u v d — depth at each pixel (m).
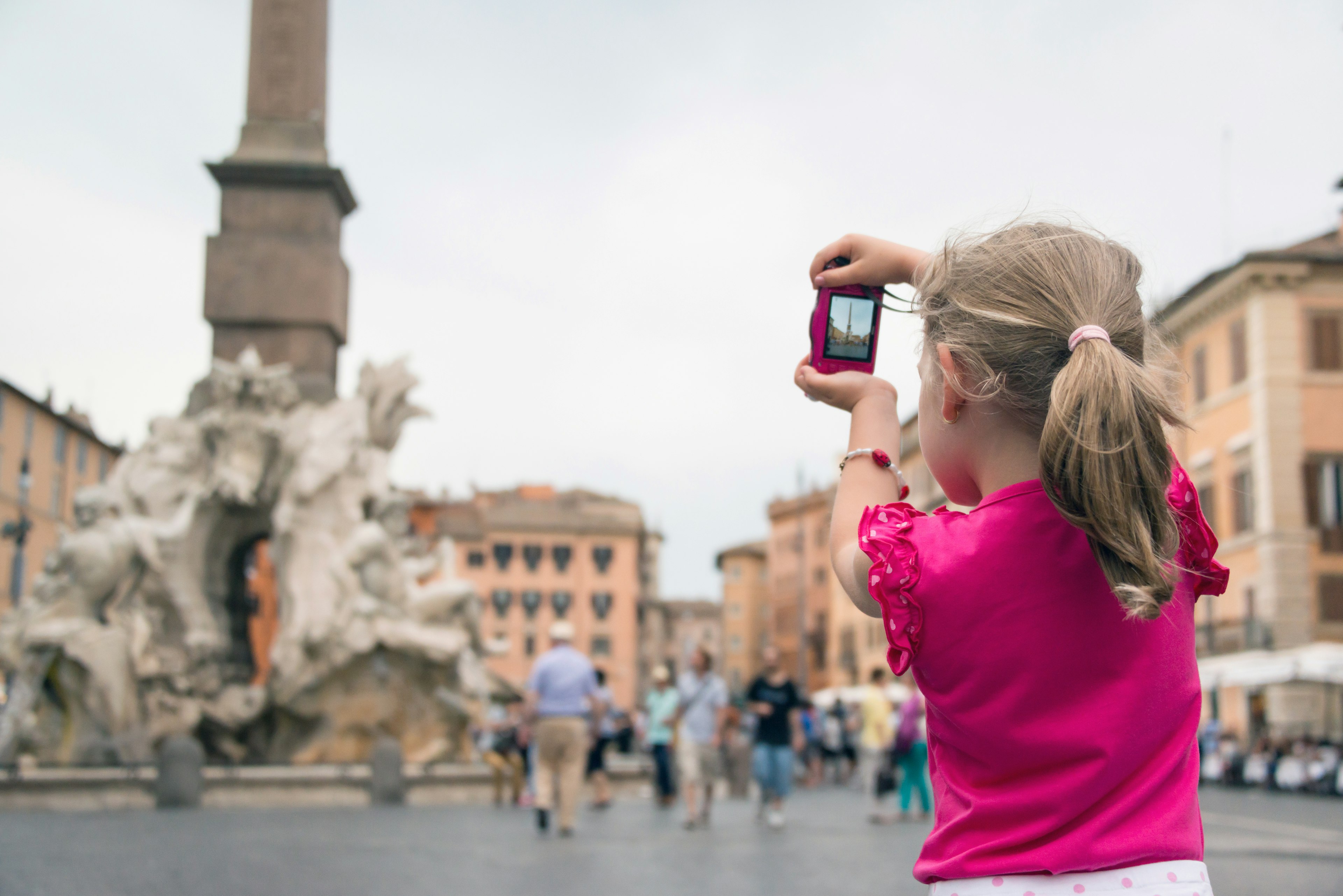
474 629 21.83
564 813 12.95
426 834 12.55
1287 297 39.56
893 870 9.67
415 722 20.91
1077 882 1.53
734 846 11.72
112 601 20.59
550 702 13.01
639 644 102.62
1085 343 1.57
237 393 21.41
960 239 1.75
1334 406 39.34
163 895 7.65
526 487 110.44
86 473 66.75
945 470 1.76
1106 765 1.52
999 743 1.56
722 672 127.38
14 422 56.97
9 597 56.38
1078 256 1.67
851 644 91.00
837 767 30.23
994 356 1.64
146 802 16.86
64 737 19.52
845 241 1.95
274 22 23.30
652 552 120.88
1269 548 38.72
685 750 14.29
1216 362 42.34
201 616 20.98
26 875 8.58
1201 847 1.57
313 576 20.94
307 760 20.39
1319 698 35.94
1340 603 38.69
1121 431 1.49
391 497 22.20
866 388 1.89
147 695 19.84
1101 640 1.54
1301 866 10.15
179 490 21.59
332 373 23.23
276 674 20.56
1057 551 1.56
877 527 1.66
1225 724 39.81
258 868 9.19
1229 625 39.62
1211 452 42.56
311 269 22.86
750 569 127.62
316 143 23.06
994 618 1.55
